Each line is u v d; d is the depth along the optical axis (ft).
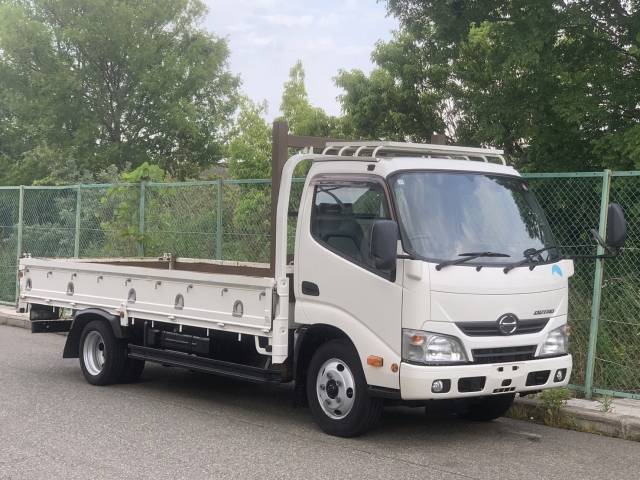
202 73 100.17
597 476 20.97
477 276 22.16
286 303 24.89
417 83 72.54
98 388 31.40
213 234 40.63
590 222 31.09
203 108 105.91
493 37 47.11
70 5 95.25
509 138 53.98
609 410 26.50
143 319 29.84
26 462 20.93
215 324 26.71
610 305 29.32
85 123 95.91
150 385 32.30
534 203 25.22
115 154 95.96
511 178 25.20
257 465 21.02
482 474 20.72
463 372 21.66
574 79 47.29
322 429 24.45
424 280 21.63
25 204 54.13
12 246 54.90
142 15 96.73
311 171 25.04
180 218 42.55
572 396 28.89
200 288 27.30
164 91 99.40
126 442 23.17
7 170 98.48
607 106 45.93
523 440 24.58
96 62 98.02
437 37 47.96
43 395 29.76
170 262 37.68
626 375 28.89
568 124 47.73
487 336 22.24
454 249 22.49
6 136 102.17
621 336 29.07
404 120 72.33
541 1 42.70
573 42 46.68
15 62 96.84
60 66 95.20
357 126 74.79
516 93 49.29
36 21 94.27
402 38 72.08
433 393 21.45
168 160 102.68
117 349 31.30
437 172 23.81
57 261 33.63
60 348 41.01
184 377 34.30
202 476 19.94
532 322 23.12
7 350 40.06
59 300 33.40
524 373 22.67
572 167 48.24
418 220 22.59
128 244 45.37
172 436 24.00
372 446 23.20
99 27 93.81
